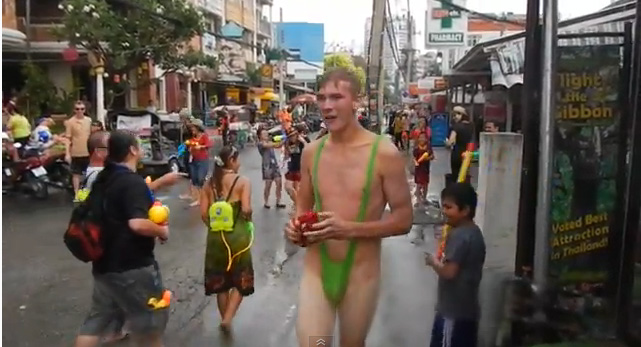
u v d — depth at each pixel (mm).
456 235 4605
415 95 46844
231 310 6230
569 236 5645
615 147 5590
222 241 6133
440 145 29266
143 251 4598
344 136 3506
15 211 12898
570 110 5551
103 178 4594
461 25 21391
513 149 7625
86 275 8250
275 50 54469
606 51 5488
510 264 7113
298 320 3623
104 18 23078
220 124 31094
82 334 4641
